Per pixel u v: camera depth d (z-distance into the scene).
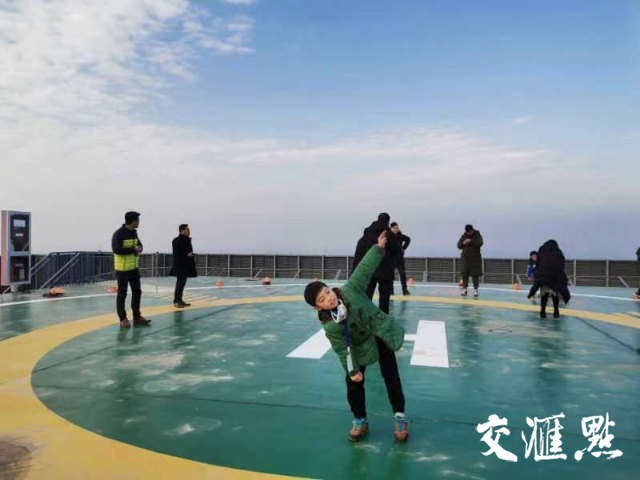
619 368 5.41
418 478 2.86
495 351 6.21
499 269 20.36
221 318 8.70
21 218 12.70
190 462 3.05
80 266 15.45
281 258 21.73
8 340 6.76
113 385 4.68
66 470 2.95
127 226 7.72
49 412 3.94
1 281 12.54
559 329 7.78
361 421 3.37
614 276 19.06
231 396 4.36
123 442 3.35
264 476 2.86
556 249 8.89
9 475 2.88
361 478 2.85
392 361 3.41
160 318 8.70
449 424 3.71
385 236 3.30
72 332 7.34
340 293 3.23
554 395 4.45
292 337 7.03
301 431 3.55
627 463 3.09
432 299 11.68
